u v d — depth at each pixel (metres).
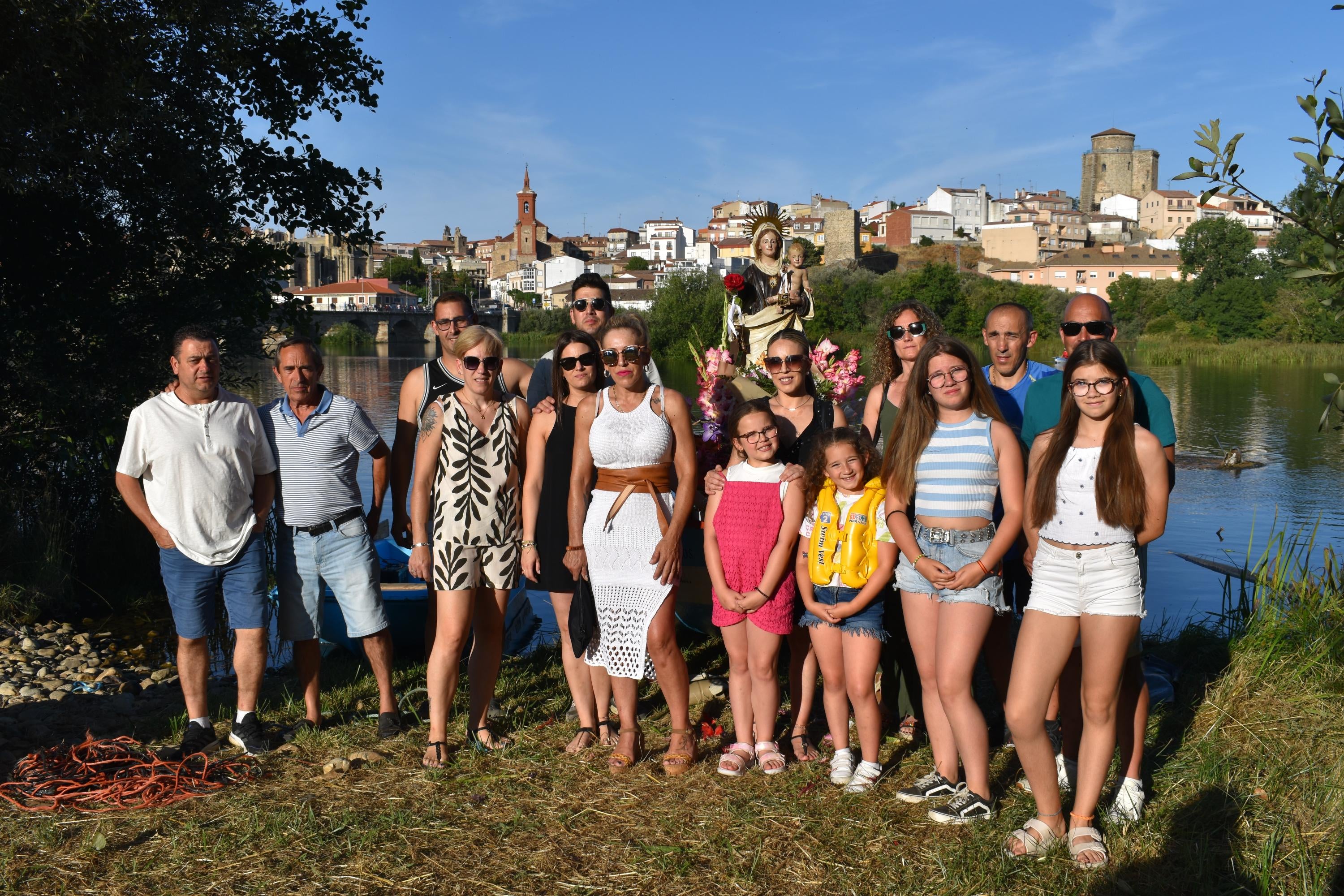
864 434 4.34
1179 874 3.30
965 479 3.71
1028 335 4.63
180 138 9.55
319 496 4.64
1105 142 150.75
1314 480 17.09
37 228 9.20
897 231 119.69
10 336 8.91
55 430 9.23
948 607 3.70
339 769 4.24
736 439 4.36
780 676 5.78
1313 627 5.54
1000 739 4.61
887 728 4.83
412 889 3.31
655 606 4.21
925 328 4.52
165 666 6.91
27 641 7.33
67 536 9.09
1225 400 32.53
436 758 4.35
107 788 4.02
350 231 11.35
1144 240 124.62
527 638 7.64
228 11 9.52
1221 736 4.38
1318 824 3.59
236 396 4.60
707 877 3.36
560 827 3.73
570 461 4.49
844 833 3.64
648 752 4.47
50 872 3.42
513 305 110.00
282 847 3.57
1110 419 3.35
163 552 4.48
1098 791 3.42
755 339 6.30
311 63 10.91
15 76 7.83
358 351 78.00
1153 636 6.84
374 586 4.71
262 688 5.73
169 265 10.26
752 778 4.16
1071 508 3.36
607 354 4.17
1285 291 63.69
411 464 5.12
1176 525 13.31
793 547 4.25
